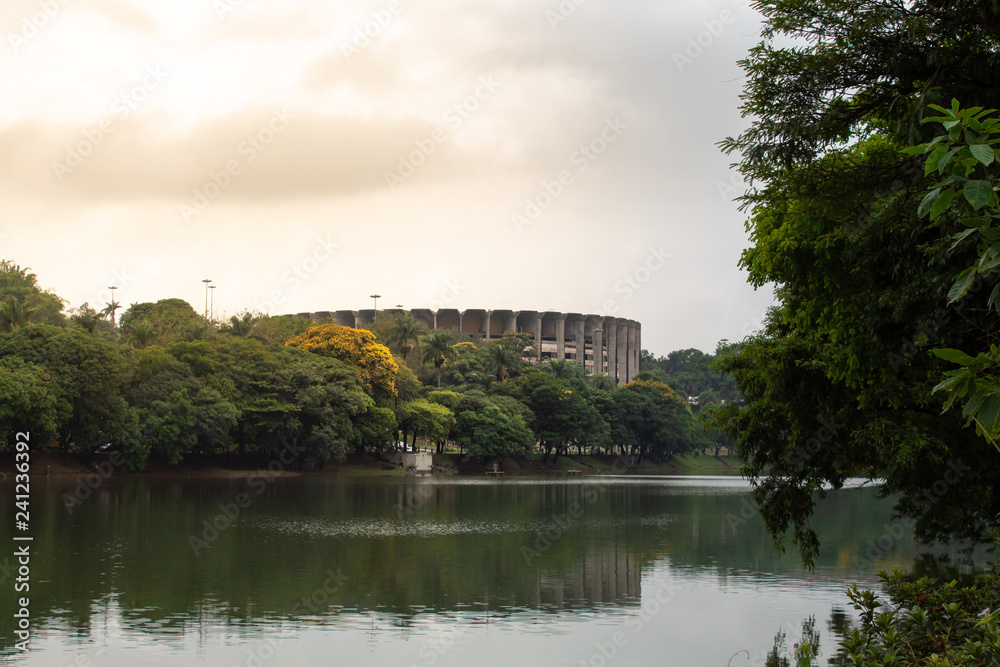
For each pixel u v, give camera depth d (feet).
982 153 15.98
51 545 121.90
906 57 43.98
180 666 64.03
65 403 234.58
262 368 317.01
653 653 69.97
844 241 53.57
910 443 60.59
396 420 361.30
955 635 28.53
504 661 67.31
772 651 70.64
